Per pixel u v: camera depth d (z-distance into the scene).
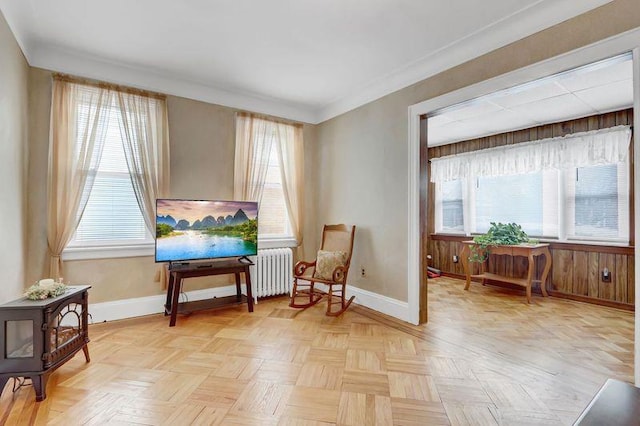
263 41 2.79
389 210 3.55
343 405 1.85
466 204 5.59
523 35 2.40
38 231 2.89
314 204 4.73
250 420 1.71
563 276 4.36
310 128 4.68
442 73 3.00
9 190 2.38
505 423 1.70
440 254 5.96
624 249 3.85
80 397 1.91
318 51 2.96
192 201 3.38
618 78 3.07
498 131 5.00
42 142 2.91
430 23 2.50
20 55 2.60
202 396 1.93
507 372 2.25
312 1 2.24
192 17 2.45
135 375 2.17
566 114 4.15
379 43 2.80
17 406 1.82
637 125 1.88
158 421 1.69
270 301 4.06
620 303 3.85
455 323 3.29
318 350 2.59
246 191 3.99
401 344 2.72
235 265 3.51
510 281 4.46
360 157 3.95
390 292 3.53
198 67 3.30
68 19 2.48
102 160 3.24
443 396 1.95
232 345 2.67
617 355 2.54
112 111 3.24
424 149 3.31
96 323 3.15
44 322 1.91
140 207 3.33
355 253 4.02
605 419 0.83
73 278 3.07
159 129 3.43
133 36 2.72
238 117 3.98
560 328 3.16
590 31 2.07
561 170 4.45
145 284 3.42
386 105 3.60
